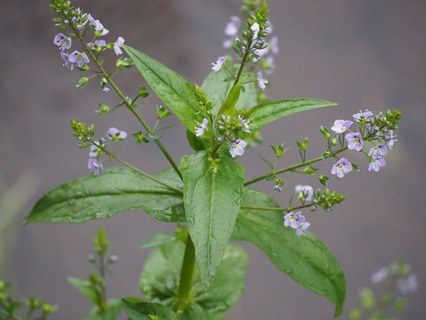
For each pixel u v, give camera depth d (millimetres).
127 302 326
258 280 633
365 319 599
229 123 296
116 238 643
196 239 292
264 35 312
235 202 300
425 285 645
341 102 760
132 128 714
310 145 701
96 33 311
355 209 685
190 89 321
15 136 713
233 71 353
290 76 788
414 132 749
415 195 703
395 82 796
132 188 343
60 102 750
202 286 384
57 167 688
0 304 401
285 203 655
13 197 646
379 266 646
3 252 596
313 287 335
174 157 688
